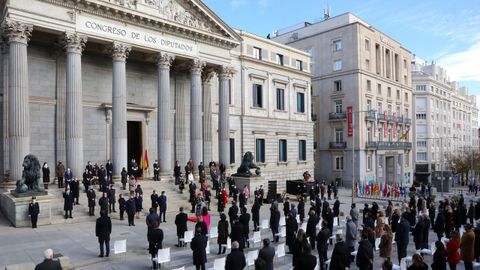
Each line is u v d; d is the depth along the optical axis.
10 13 26.50
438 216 20.69
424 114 102.56
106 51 33.97
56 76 33.12
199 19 39.03
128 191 30.48
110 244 19.86
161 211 25.88
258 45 50.81
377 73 70.38
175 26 36.16
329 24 71.25
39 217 23.81
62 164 30.05
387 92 73.31
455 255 14.74
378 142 66.94
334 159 66.88
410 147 78.31
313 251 19.22
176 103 41.75
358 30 64.50
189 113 42.78
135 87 39.16
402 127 77.38
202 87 42.66
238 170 39.16
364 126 64.94
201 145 39.47
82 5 30.11
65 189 26.30
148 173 38.97
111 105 36.28
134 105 37.81
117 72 32.50
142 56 38.56
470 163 89.81
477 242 16.56
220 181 35.03
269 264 12.39
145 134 39.19
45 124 32.44
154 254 16.08
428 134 102.06
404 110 79.75
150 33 34.84
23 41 27.23
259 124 50.09
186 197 32.50
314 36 70.38
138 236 21.75
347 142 64.88
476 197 55.25
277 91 53.78
